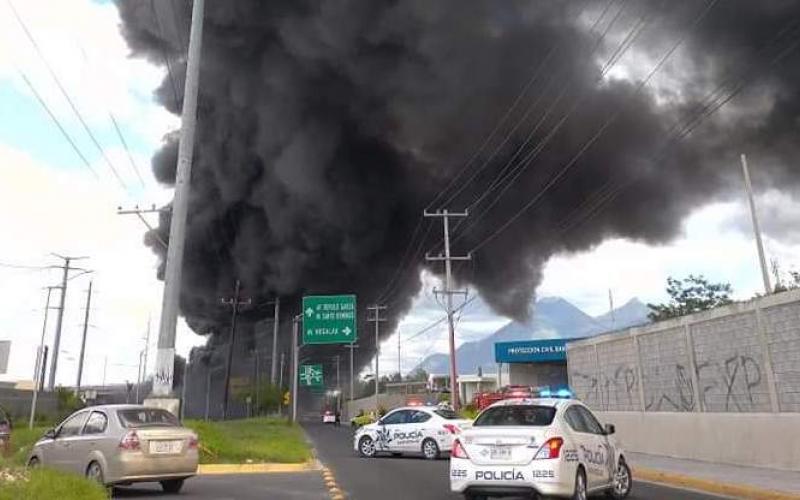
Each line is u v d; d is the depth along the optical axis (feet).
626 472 39.60
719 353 57.06
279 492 42.16
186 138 64.75
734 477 45.01
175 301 61.77
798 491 38.27
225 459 62.08
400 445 72.13
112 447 39.24
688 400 61.05
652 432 65.16
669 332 64.39
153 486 45.83
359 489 43.55
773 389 50.49
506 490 32.24
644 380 68.18
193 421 67.92
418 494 40.81
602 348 77.25
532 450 32.14
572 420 35.32
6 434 64.08
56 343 189.47
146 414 42.01
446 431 69.26
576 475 32.94
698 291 180.75
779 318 50.29
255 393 252.62
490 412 35.58
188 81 65.87
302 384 245.86
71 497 29.86
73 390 228.63
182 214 63.41
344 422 271.90
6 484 29.17
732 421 54.08
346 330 130.00
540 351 178.09
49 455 42.45
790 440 48.21
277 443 81.41
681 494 41.24
